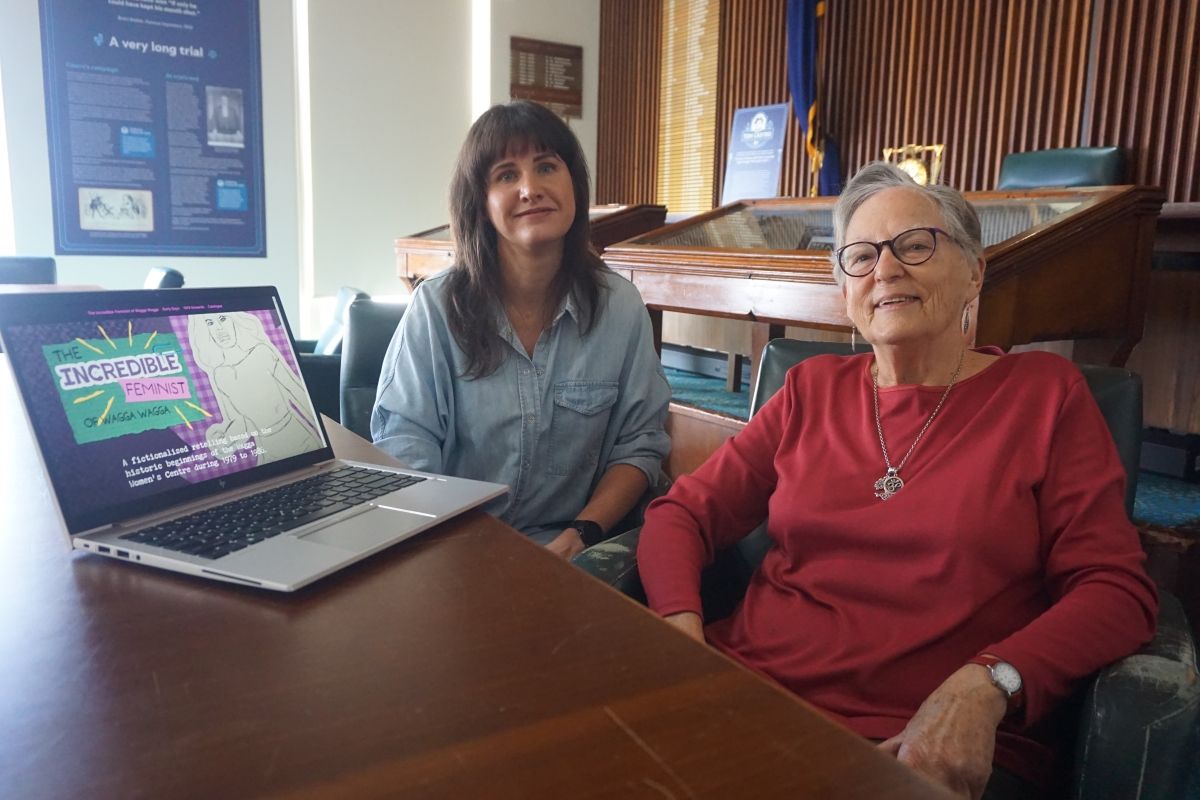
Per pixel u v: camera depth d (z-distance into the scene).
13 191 5.10
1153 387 3.23
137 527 0.88
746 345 4.14
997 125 5.72
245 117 5.63
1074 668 1.01
